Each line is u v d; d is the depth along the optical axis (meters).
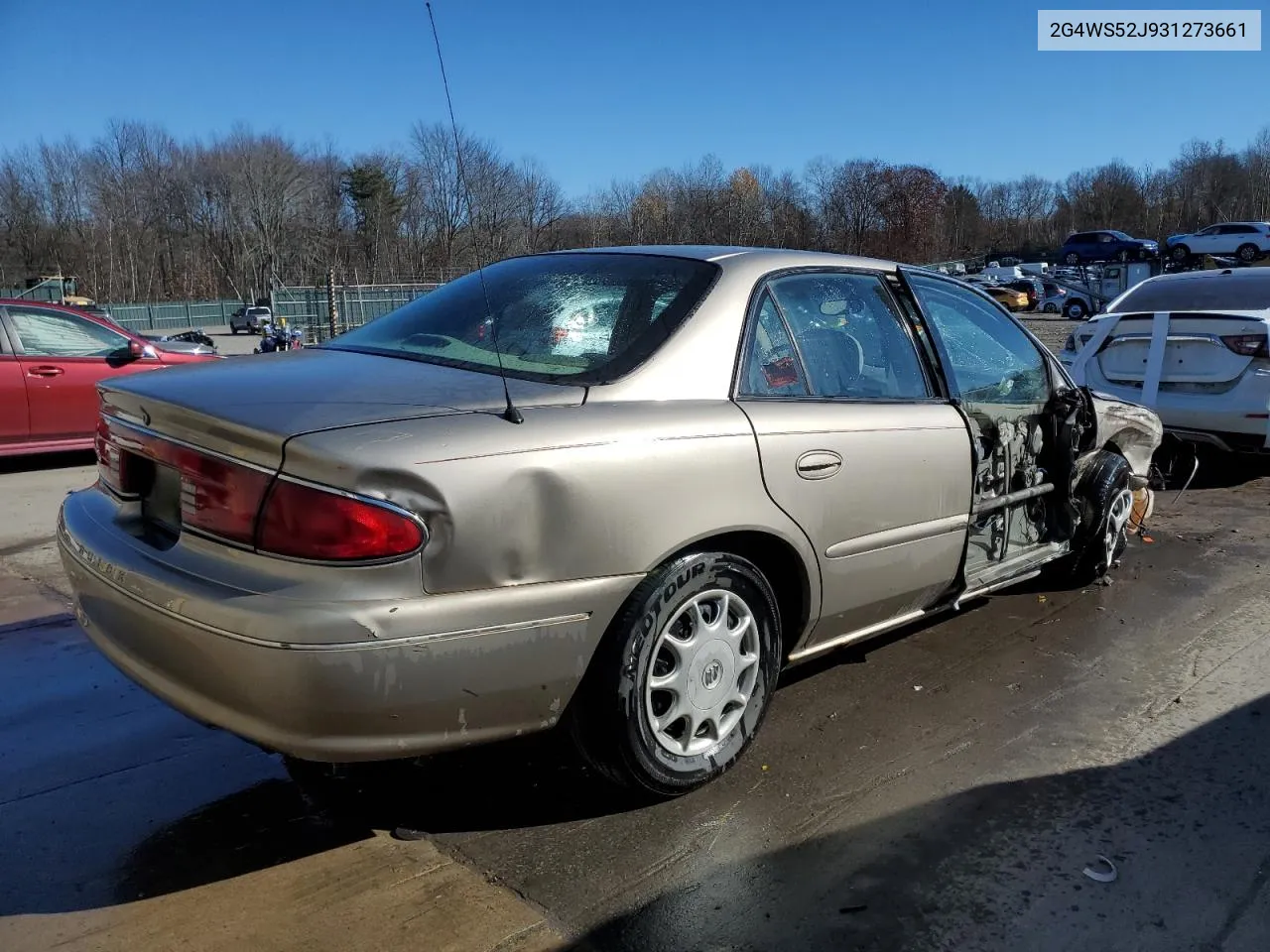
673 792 2.78
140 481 2.64
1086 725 3.36
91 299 69.81
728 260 3.13
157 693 2.35
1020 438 4.10
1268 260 40.34
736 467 2.69
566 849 2.59
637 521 2.47
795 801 2.85
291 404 2.35
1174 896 2.43
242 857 2.55
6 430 7.76
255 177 76.19
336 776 2.71
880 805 2.83
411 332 3.16
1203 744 3.23
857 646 4.08
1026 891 2.45
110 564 2.47
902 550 3.28
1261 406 6.64
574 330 2.92
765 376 2.96
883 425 3.18
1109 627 4.33
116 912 2.32
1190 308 8.03
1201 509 6.69
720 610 2.78
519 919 2.31
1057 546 4.38
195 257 80.31
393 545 2.12
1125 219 90.31
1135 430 5.11
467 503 2.20
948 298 3.90
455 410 2.36
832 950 2.23
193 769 3.01
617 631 2.51
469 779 2.94
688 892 2.42
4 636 4.09
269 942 2.22
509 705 2.35
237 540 2.24
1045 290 43.31
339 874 2.48
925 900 2.40
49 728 3.27
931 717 3.41
